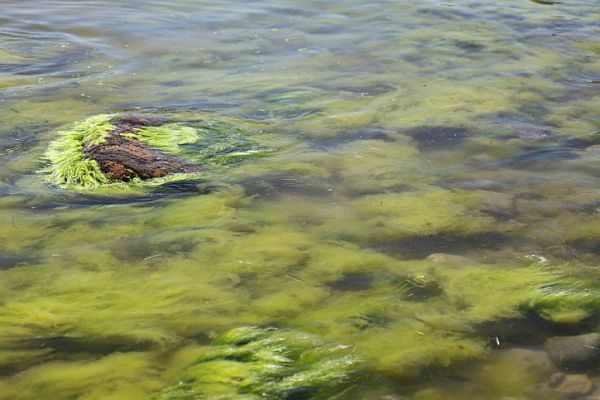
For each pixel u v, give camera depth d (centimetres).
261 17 679
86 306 373
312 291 380
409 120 496
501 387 348
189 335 363
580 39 611
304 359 354
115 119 475
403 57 576
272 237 406
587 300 376
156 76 546
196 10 700
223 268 390
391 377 350
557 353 358
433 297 378
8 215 416
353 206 426
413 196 432
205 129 477
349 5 723
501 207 424
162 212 420
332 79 545
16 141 468
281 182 441
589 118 499
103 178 437
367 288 382
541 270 389
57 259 394
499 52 584
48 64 561
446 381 350
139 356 356
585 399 344
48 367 353
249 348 357
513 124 493
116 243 402
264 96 521
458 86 536
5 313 370
